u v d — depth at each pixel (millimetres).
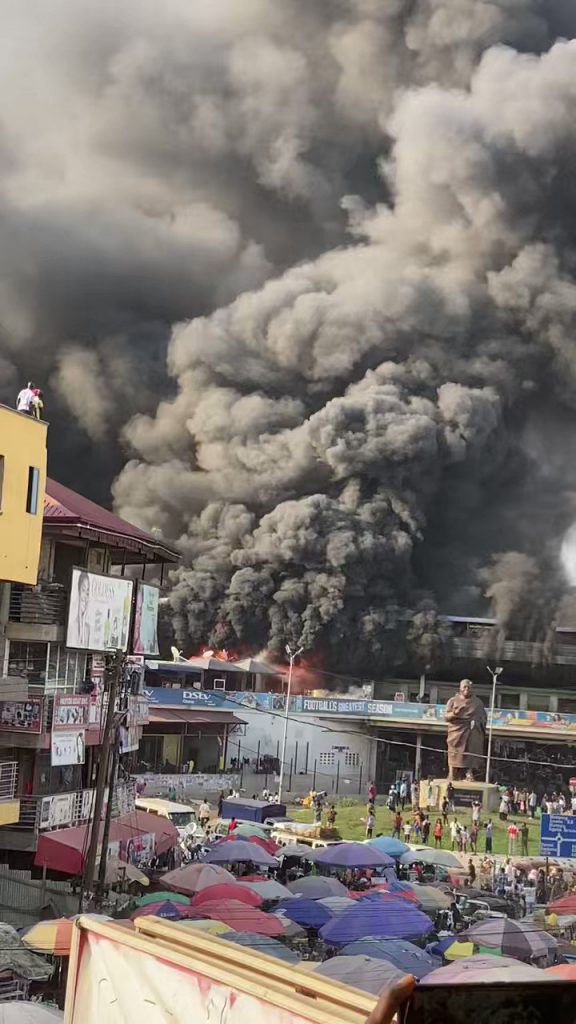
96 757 34469
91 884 27859
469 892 34562
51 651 31453
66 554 35469
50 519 32688
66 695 31422
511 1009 3520
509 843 48844
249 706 65125
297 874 35844
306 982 4922
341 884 30219
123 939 5477
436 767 76875
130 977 5387
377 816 56906
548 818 35625
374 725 76500
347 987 4781
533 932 25562
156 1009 5199
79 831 31094
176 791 62000
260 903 27750
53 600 31312
